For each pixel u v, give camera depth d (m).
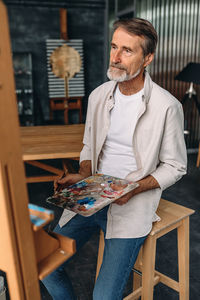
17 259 0.75
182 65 5.03
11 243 0.72
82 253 2.57
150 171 1.48
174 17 4.82
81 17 7.07
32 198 3.52
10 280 0.78
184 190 3.73
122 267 1.37
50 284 1.52
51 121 6.40
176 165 1.47
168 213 1.64
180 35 4.91
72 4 6.88
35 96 7.16
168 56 4.95
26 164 4.65
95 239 2.78
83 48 7.26
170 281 1.79
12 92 0.67
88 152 1.79
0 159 0.65
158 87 1.46
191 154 5.21
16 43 6.80
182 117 1.49
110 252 1.41
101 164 1.65
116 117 1.55
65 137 2.69
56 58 6.93
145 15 4.77
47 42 6.83
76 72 7.12
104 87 1.61
